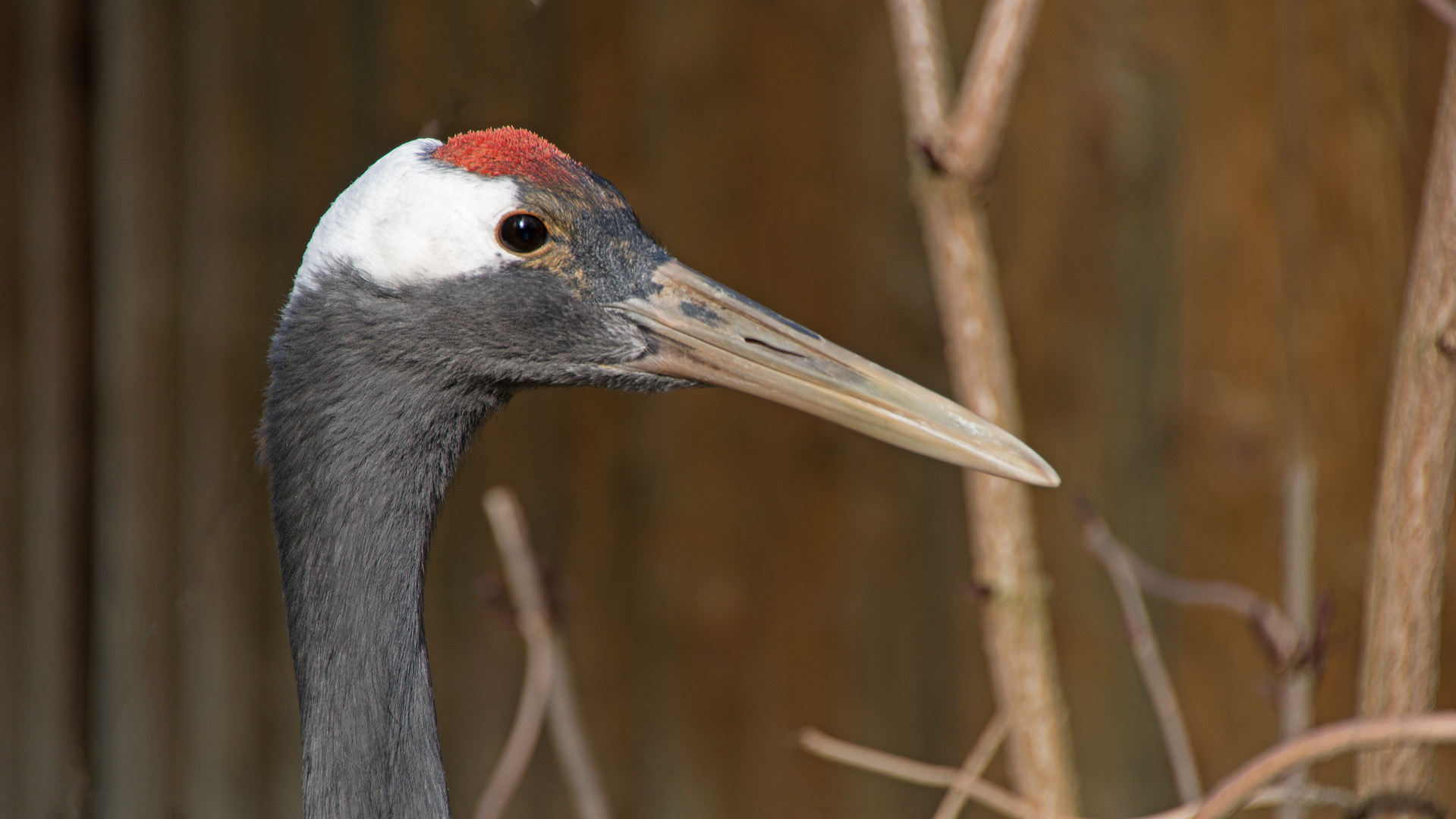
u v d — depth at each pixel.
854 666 9.05
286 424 5.10
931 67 5.15
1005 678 5.30
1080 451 8.55
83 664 9.63
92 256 9.48
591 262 5.14
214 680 9.55
